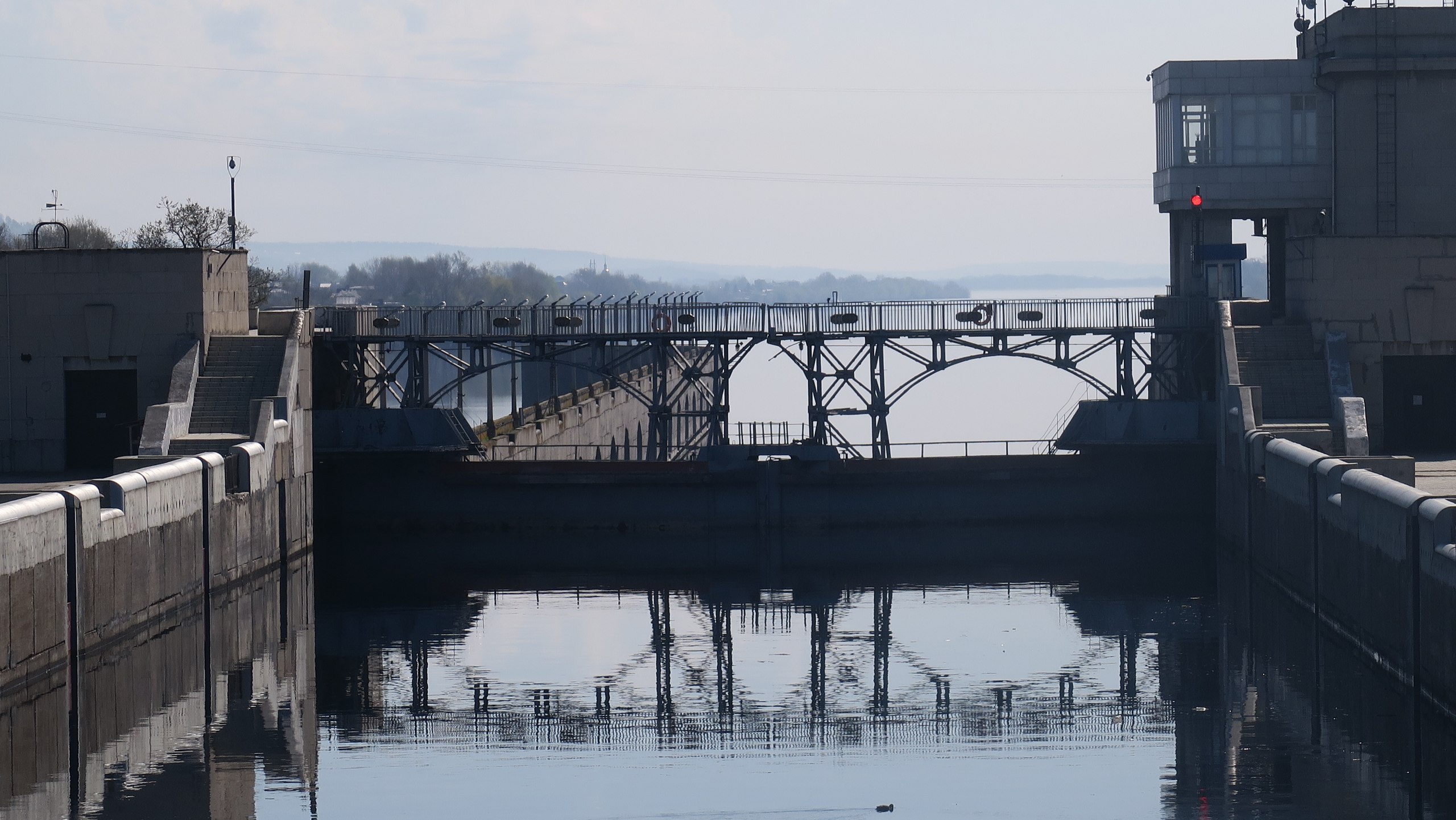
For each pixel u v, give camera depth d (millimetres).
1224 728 40219
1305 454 53562
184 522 52719
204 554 54688
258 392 63438
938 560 67625
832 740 39812
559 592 61438
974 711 42500
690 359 118750
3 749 38844
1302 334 66188
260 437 60750
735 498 70625
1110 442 69625
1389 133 71188
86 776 36875
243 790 35844
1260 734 39594
